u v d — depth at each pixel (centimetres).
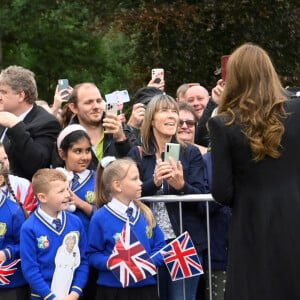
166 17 2023
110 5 2198
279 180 501
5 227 618
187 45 2084
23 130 674
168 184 674
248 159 504
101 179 638
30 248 604
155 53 2073
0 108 722
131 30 2100
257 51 515
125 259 600
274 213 498
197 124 870
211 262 668
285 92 525
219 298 668
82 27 2195
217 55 2105
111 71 2194
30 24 2152
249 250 502
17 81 703
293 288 495
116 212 620
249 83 509
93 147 727
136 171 622
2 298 618
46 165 693
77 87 735
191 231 661
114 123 696
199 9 2061
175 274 621
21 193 651
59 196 609
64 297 612
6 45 2217
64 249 614
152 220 629
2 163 622
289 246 495
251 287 499
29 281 604
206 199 638
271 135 494
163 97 681
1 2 2178
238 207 510
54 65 2156
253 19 2078
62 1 2181
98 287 622
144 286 615
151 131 684
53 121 707
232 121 505
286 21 2142
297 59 2209
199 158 684
